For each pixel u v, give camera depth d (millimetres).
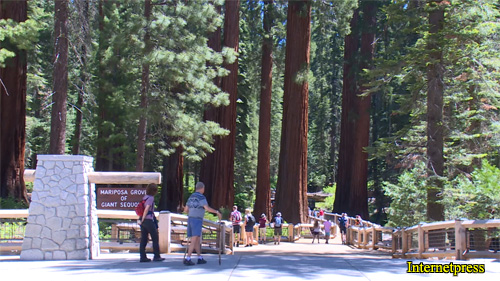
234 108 32969
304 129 30984
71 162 11430
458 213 17078
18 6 22672
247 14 37188
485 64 18156
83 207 11281
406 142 20609
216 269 9031
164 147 33094
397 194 19688
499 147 19766
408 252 15438
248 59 40656
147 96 22203
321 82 60406
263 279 7949
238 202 48125
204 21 22156
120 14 26859
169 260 10648
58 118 19188
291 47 30938
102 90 25547
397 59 18594
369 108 38219
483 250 12609
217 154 32906
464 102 19859
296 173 30797
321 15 31516
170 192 36219
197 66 22203
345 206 39969
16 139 23641
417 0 17828
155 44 21703
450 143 19484
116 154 27250
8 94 21250
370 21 36156
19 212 12172
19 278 8039
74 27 20766
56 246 11078
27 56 24953
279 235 25141
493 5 18688
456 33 16781
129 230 14398
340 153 40656
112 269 9047
